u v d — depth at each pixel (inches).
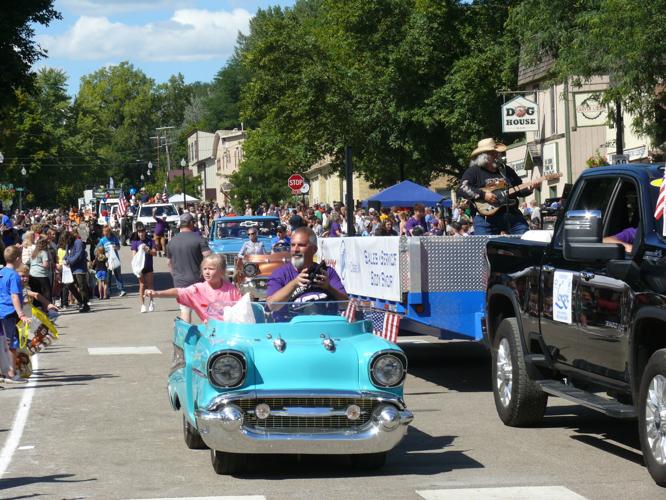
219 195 5369.1
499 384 425.4
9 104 1509.6
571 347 366.0
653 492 308.3
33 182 4630.9
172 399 400.8
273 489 320.5
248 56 2342.5
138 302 1180.5
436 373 579.8
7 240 1192.8
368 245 552.4
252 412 325.7
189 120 6948.8
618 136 1192.2
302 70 2252.7
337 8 2244.1
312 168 3804.1
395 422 326.3
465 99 2055.9
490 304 432.8
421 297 490.6
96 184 5895.7
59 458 374.9
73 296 1163.9
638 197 335.3
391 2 2204.7
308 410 325.1
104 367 635.5
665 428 304.7
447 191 2984.7
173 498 309.6
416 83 2183.8
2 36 1408.7
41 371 622.5
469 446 383.6
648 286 312.2
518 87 1961.1
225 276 414.9
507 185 559.2
